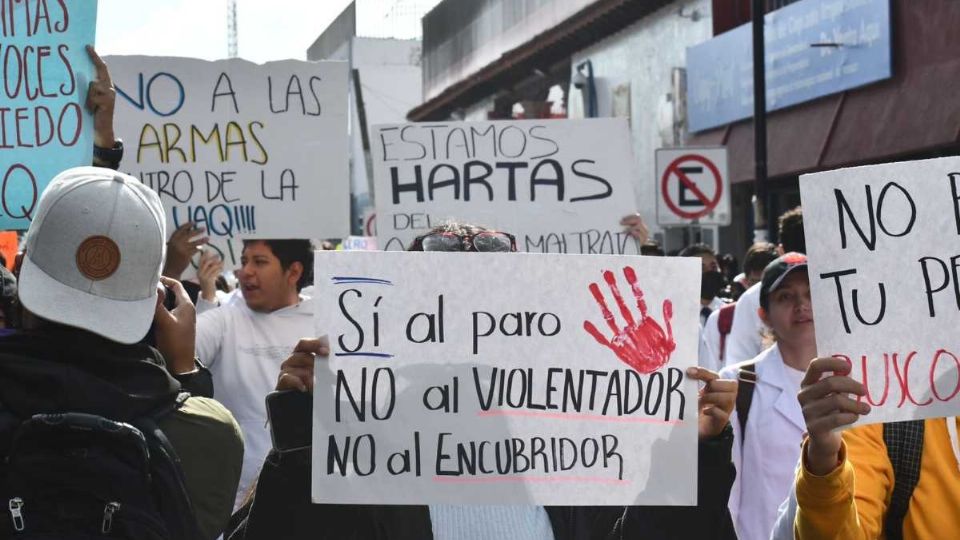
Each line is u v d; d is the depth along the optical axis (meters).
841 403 2.98
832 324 3.12
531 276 3.21
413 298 3.19
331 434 3.14
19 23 4.72
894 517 3.32
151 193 3.09
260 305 6.01
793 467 4.61
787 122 21.66
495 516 3.21
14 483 2.80
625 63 29.44
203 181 7.15
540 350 3.20
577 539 3.24
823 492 3.02
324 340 3.16
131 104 7.14
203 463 3.09
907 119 18.11
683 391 3.19
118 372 2.97
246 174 7.16
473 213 8.04
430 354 3.18
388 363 3.17
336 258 3.18
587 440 3.18
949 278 3.13
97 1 4.74
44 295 2.94
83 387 2.88
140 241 2.99
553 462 3.18
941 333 3.12
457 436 3.17
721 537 3.18
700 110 24.94
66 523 2.79
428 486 3.15
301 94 7.18
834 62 19.88
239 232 7.16
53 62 4.72
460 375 3.18
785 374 4.73
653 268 3.21
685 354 3.19
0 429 2.82
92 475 2.81
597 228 8.09
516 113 36.69
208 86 7.17
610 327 3.20
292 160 7.17
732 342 6.96
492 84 43.12
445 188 8.05
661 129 27.30
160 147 7.14
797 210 7.48
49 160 4.71
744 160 23.19
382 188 8.03
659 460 3.17
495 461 3.17
